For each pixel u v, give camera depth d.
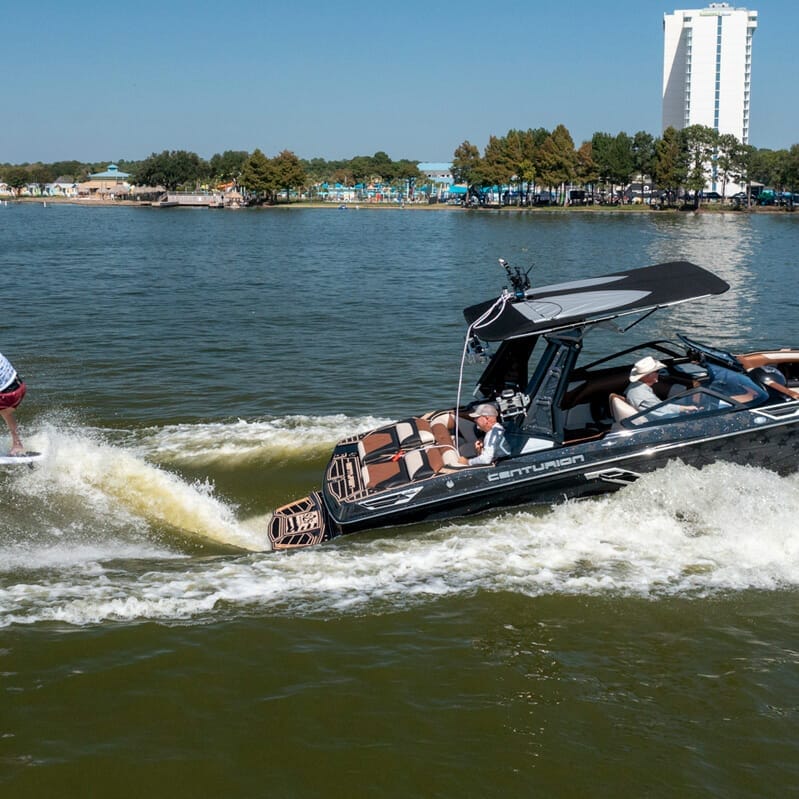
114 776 5.23
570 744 5.50
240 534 9.22
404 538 8.29
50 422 13.43
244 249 57.28
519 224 101.44
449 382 16.39
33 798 5.05
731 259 45.25
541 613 6.99
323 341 20.80
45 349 19.61
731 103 199.62
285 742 5.54
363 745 5.50
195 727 5.67
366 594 7.31
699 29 197.62
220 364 18.05
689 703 5.88
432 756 5.41
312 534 8.63
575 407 9.73
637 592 7.26
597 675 6.20
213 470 11.01
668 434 8.45
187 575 7.67
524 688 6.07
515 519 8.45
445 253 53.22
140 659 6.37
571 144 153.12
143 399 15.04
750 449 8.48
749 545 7.92
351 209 179.75
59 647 6.50
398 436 9.12
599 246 59.06
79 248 57.75
